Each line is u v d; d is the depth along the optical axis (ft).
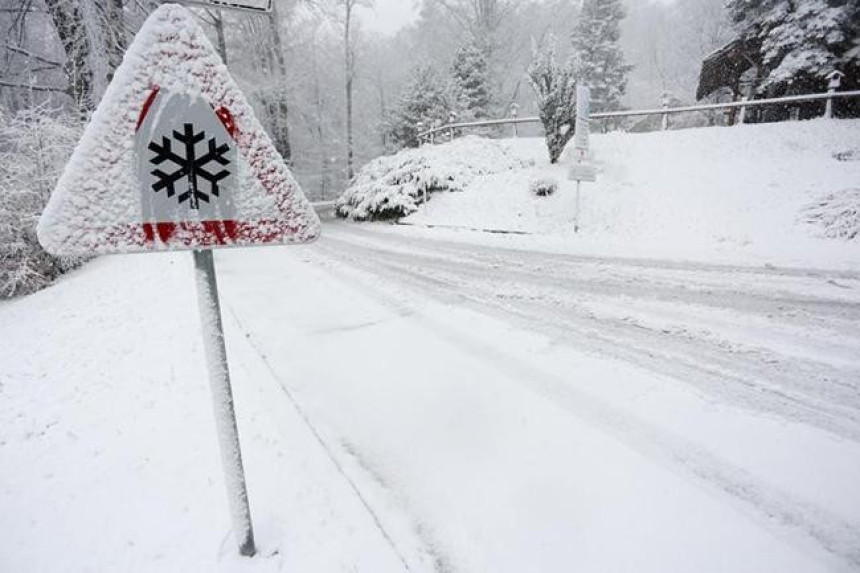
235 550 7.32
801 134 39.29
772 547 7.13
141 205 5.31
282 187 6.13
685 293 19.54
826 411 10.61
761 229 28.89
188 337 16.92
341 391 12.64
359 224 53.98
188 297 22.24
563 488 8.58
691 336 15.21
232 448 6.73
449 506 8.31
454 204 46.24
